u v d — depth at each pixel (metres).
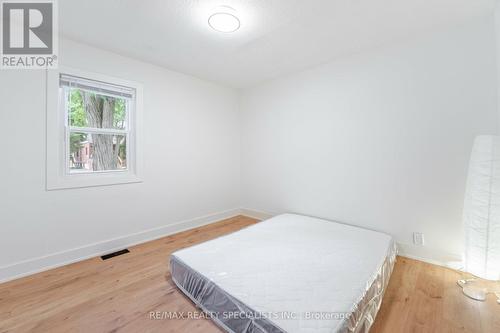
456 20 1.95
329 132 2.87
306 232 2.45
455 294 1.73
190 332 1.38
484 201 1.69
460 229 2.04
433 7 1.78
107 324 1.43
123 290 1.79
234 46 2.42
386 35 2.20
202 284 1.57
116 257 2.38
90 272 2.07
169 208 3.08
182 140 3.21
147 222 2.86
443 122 2.10
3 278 1.91
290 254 1.92
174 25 2.03
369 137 2.54
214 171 3.65
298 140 3.20
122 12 1.85
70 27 2.05
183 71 3.12
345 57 2.68
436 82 2.12
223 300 1.41
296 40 2.29
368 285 1.47
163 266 2.19
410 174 2.29
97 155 2.52
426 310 1.56
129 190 2.69
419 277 1.97
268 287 1.45
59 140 2.22
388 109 2.40
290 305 1.28
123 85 2.61
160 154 2.97
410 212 2.30
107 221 2.52
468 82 1.98
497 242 1.65
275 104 3.46
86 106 2.42
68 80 2.26
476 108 1.95
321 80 2.92
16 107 1.96
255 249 2.02
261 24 2.01
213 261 1.79
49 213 2.14
